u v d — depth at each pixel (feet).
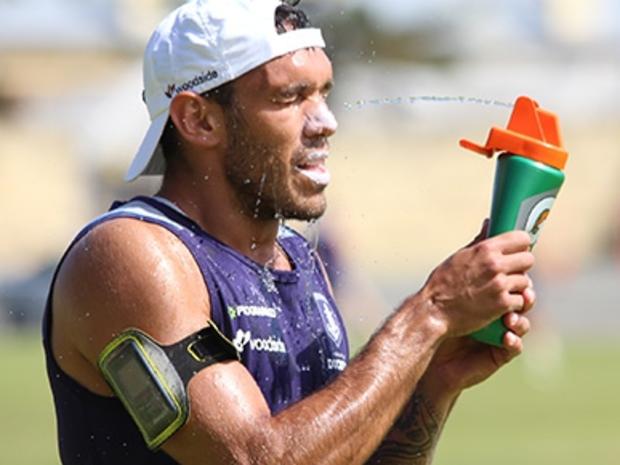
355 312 196.44
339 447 38.32
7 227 385.29
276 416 38.68
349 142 396.78
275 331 41.75
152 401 38.91
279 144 41.55
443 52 284.61
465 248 40.86
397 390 39.11
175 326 39.32
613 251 409.08
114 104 346.33
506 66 425.69
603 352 274.57
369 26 246.88
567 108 430.20
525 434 146.72
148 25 337.11
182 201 42.39
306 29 42.06
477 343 44.04
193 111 41.98
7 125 401.90
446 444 138.10
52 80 418.51
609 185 419.13
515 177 41.16
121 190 345.51
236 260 41.68
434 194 399.44
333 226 161.79
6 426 151.74
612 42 441.68
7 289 301.63
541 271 316.19
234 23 41.60
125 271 39.75
